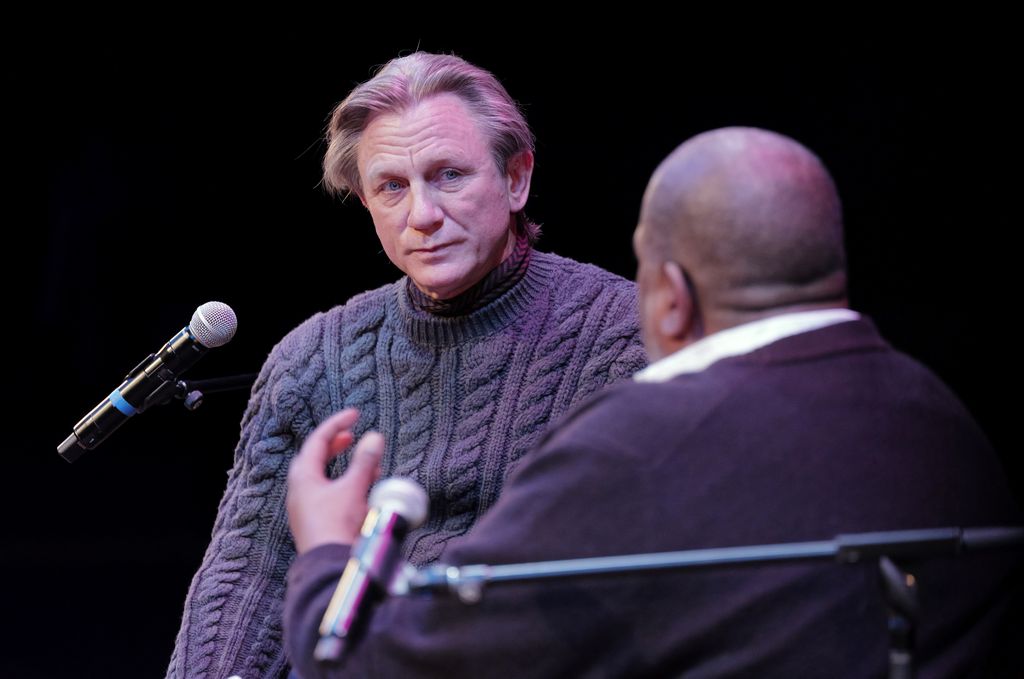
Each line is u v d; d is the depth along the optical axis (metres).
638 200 18.31
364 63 19.67
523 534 4.29
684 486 4.27
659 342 4.71
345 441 5.05
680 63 18.02
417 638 4.34
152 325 21.77
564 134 18.48
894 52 17.00
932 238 17.19
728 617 4.25
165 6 20.33
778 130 17.64
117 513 21.02
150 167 21.09
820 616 4.28
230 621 6.94
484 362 6.71
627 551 4.25
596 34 18.22
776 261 4.48
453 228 6.55
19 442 24.03
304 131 20.42
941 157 17.00
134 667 16.06
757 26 17.56
